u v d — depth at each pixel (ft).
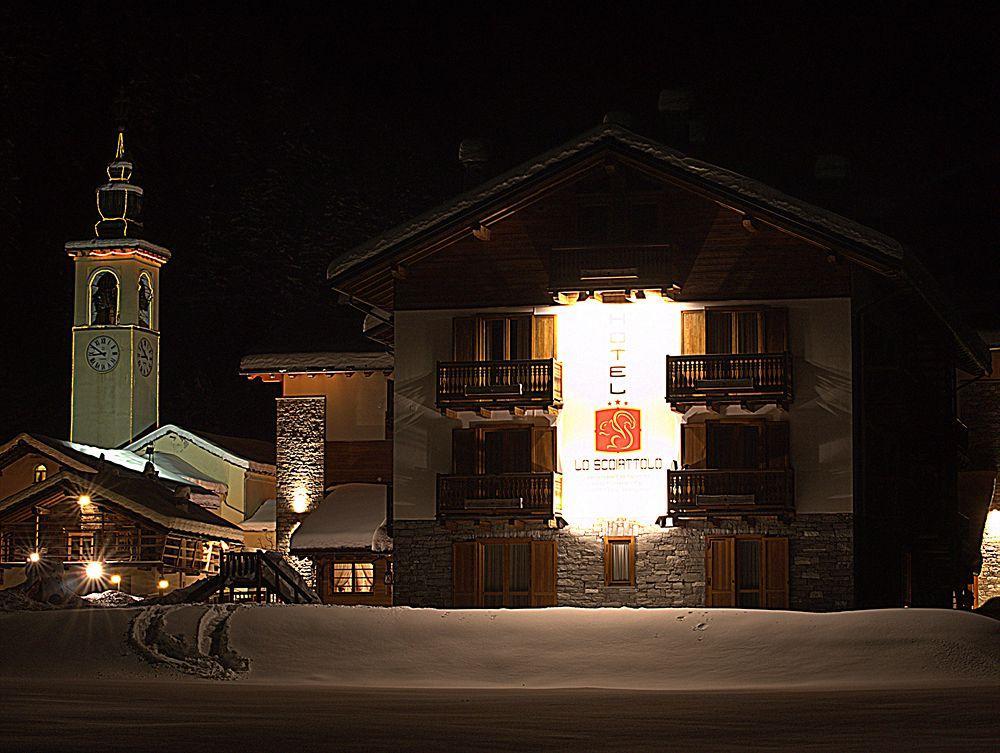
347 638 112.16
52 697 73.82
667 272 145.38
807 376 146.20
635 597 147.13
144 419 249.55
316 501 195.21
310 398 196.65
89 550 206.80
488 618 117.91
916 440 166.91
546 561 149.28
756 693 84.33
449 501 149.07
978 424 200.23
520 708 68.74
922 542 167.32
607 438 149.18
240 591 154.10
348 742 49.96
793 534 145.28
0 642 109.40
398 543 152.15
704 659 109.70
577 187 150.10
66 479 207.51
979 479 196.95
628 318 149.69
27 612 117.29
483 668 107.45
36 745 47.73
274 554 156.35
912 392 168.25
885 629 114.11
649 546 147.43
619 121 150.82
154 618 114.21
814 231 142.51
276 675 104.37
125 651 107.45
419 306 152.76
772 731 55.77
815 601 144.36
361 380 195.83
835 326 146.00
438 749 47.83
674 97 165.58
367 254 150.82
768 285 147.33
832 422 145.38
